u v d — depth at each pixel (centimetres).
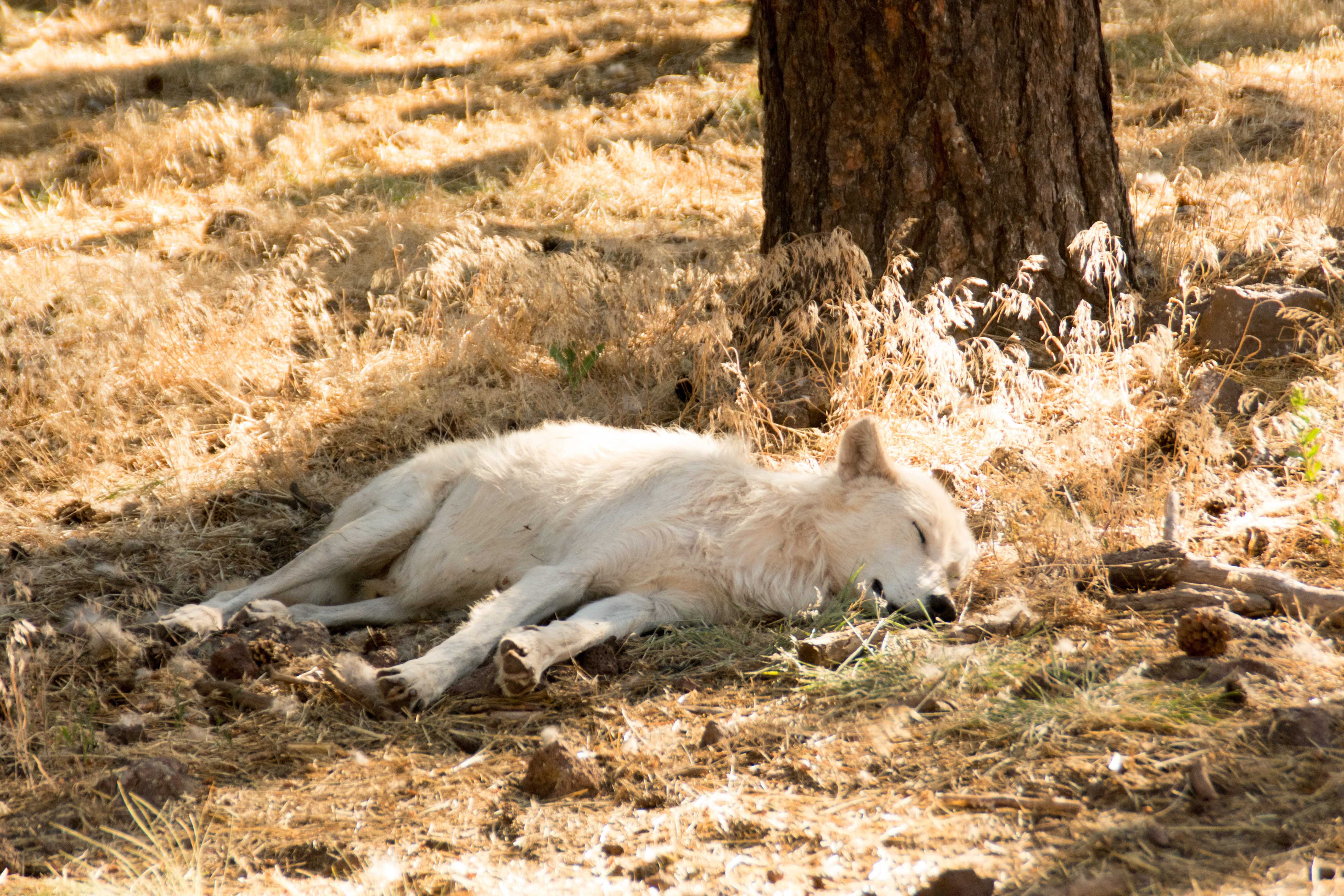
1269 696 579
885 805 521
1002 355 1062
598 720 637
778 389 1104
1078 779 525
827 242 1148
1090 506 867
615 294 1296
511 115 2319
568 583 749
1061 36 1089
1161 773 518
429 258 1545
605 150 2075
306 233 1647
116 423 1166
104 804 547
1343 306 1108
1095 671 620
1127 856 454
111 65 2666
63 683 703
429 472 909
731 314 1205
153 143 2033
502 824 528
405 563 891
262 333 1317
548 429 921
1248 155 1814
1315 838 456
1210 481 883
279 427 1142
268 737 629
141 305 1312
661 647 738
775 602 785
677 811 525
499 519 855
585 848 500
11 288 1416
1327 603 683
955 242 1120
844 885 455
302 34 2864
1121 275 1157
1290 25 2553
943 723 588
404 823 533
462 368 1254
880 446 784
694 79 2477
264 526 1012
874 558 770
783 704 640
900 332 1044
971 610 769
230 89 2495
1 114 2362
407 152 2103
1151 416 988
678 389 1166
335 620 836
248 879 488
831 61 1116
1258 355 1068
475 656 691
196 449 1136
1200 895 422
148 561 945
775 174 1209
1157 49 2447
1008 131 1093
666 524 780
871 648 683
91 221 1791
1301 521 801
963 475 946
